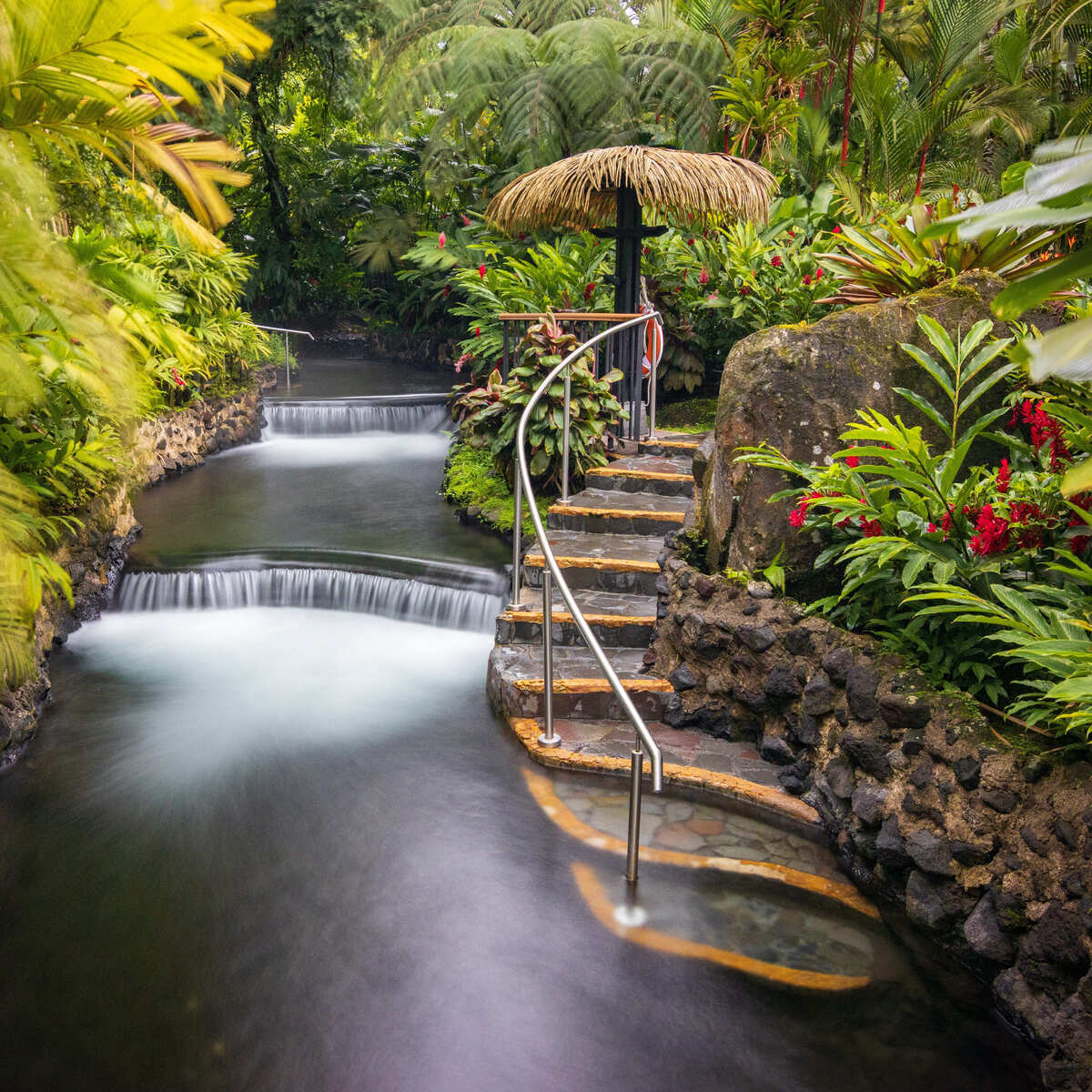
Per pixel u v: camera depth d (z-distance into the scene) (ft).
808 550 12.56
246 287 52.60
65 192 14.05
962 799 9.07
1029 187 1.80
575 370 19.44
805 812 11.18
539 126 32.60
